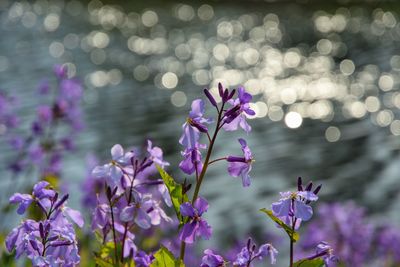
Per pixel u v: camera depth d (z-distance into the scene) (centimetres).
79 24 5966
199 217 299
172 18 6550
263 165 2209
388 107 3547
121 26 6047
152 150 332
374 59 4816
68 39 5197
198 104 316
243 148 314
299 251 788
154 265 311
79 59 4506
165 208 1041
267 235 1444
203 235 298
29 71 3547
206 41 5566
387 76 4312
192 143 312
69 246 293
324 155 2416
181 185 311
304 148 2516
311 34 5859
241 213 1655
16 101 935
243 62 4894
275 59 4978
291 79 4391
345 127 3028
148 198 319
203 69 4606
